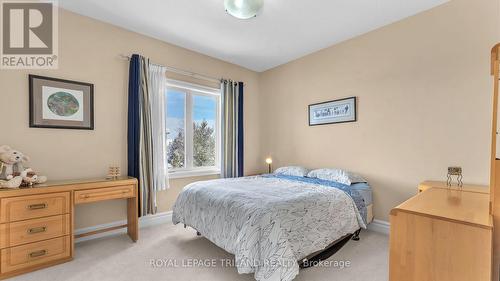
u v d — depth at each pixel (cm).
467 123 228
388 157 282
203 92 379
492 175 127
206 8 249
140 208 288
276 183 278
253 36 313
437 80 246
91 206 267
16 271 190
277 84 424
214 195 228
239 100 413
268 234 167
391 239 139
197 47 346
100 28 274
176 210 265
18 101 226
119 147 289
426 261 127
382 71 288
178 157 350
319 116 355
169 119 340
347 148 322
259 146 455
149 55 312
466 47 228
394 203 276
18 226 191
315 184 273
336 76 336
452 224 119
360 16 265
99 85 273
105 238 269
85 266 206
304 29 294
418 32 258
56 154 246
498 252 123
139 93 292
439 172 244
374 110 295
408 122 266
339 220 219
